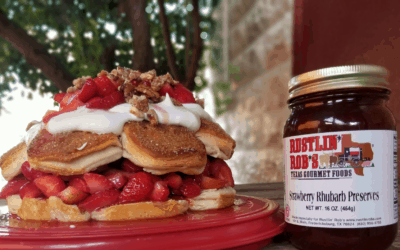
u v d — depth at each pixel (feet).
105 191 1.15
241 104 7.08
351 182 0.84
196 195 1.27
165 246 0.85
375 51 2.13
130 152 1.15
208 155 1.43
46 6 3.61
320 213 0.87
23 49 3.22
